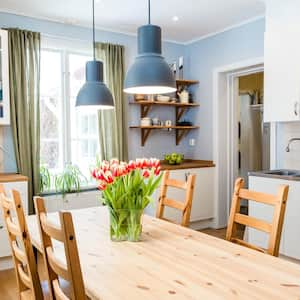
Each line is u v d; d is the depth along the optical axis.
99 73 2.58
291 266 1.39
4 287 2.85
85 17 3.82
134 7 3.53
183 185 2.29
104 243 1.71
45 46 3.86
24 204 3.25
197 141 4.85
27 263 1.57
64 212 1.04
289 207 3.00
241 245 1.83
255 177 3.31
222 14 3.78
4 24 3.59
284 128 3.65
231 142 4.67
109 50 4.16
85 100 2.48
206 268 1.36
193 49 4.82
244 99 5.78
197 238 1.80
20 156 3.58
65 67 4.06
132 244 1.69
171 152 4.84
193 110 4.89
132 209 1.73
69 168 3.95
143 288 1.17
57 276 1.32
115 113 4.16
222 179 4.63
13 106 3.53
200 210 4.48
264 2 3.44
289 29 3.18
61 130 4.09
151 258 1.49
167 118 4.80
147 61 1.81
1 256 3.16
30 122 3.64
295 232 2.96
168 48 4.80
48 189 3.84
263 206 3.22
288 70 3.20
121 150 4.23
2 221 3.14
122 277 1.27
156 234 1.87
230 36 4.25
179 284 1.21
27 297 1.71
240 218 1.91
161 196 2.46
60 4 3.44
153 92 2.04
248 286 1.19
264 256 1.51
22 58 3.58
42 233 1.28
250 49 4.00
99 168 1.75
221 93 4.54
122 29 4.30
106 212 2.44
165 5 3.49
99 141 4.10
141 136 4.54
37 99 3.70
